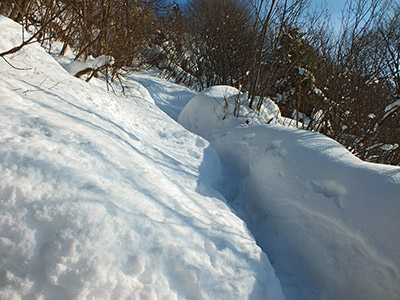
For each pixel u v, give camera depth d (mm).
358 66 4840
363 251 1896
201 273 1581
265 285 1860
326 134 5027
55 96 2512
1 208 1224
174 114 7961
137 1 5293
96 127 2371
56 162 1538
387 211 1859
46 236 1230
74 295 1144
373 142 4613
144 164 2312
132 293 1263
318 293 2070
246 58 9828
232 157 4207
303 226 2369
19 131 1638
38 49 3512
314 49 5594
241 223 2551
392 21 4605
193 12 15094
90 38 5355
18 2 3748
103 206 1462
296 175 2621
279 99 7250
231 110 5543
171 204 1984
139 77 9586
